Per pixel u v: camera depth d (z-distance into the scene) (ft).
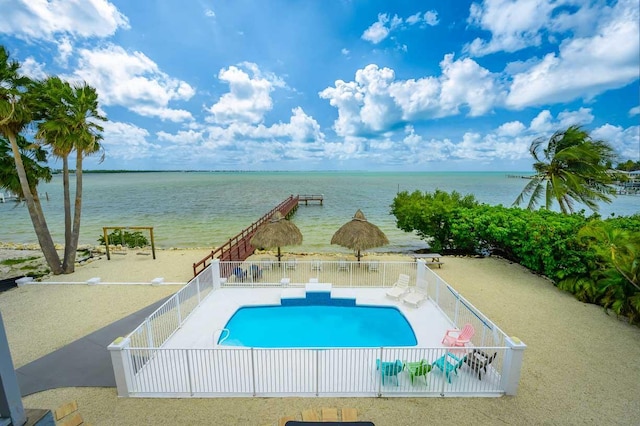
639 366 25.49
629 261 31.42
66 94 44.11
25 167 48.24
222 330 29.55
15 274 52.75
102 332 30.55
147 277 48.93
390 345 29.94
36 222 47.96
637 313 32.32
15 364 25.93
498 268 52.42
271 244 47.39
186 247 75.15
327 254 65.05
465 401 21.07
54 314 35.37
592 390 22.49
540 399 21.43
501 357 23.94
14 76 39.86
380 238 48.78
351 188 277.03
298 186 305.32
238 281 42.32
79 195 50.65
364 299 37.93
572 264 40.34
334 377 23.17
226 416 19.76
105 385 22.58
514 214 54.13
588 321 33.47
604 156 58.65
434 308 35.47
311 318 35.12
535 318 34.24
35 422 7.36
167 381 22.47
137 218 116.78
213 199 183.52
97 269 53.42
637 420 19.74
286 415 19.84
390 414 19.93
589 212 123.13
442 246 65.77
